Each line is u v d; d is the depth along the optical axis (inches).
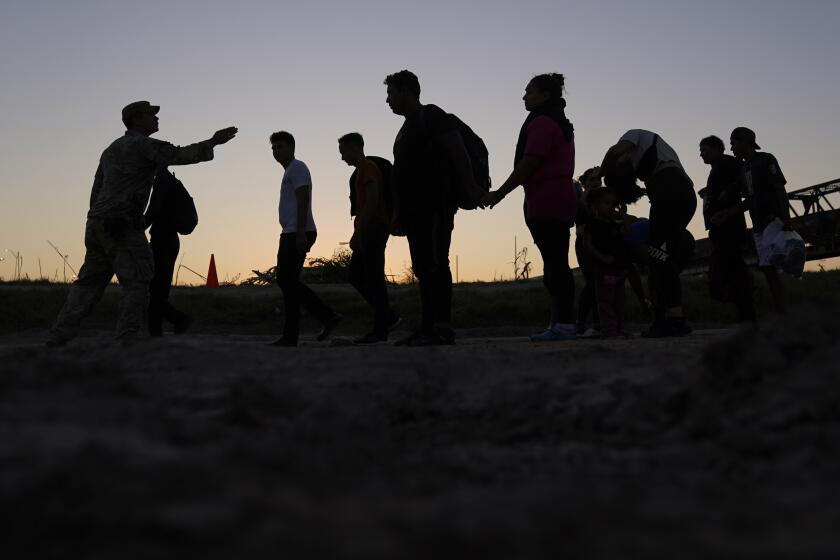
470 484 93.2
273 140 304.5
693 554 64.7
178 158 268.7
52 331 269.1
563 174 266.1
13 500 70.3
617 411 128.1
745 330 134.2
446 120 245.6
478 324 579.8
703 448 108.8
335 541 65.0
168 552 62.7
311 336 495.8
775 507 79.4
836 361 117.0
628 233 303.7
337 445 104.4
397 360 161.3
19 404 108.3
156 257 329.4
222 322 580.1
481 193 253.1
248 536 65.6
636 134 283.4
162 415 109.5
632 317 527.8
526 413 131.6
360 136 294.4
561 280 271.0
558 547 65.3
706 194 319.0
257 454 89.0
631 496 83.0
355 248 295.9
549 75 270.5
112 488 73.0
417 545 64.6
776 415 110.6
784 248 302.7
